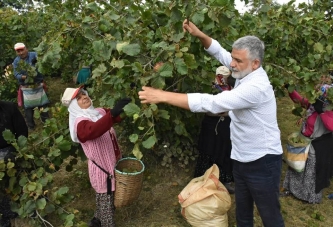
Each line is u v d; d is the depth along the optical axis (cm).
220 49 262
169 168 419
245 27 348
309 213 353
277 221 249
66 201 281
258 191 240
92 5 270
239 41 212
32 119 544
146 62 243
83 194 379
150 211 354
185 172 420
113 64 230
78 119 267
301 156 348
